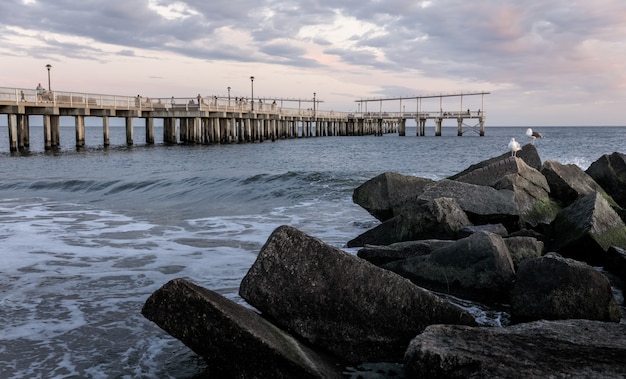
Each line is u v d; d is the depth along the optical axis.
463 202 9.17
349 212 13.02
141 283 7.07
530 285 5.43
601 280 5.20
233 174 23.42
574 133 115.69
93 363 4.66
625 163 12.91
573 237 7.88
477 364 3.44
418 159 36.41
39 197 16.92
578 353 3.61
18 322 5.61
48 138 43.47
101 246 9.31
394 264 6.83
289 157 37.88
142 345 5.04
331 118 84.88
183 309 4.00
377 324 4.64
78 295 6.54
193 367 4.57
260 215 12.72
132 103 45.44
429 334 3.92
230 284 7.00
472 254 6.34
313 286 4.69
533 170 10.87
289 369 3.94
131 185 18.94
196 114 46.78
